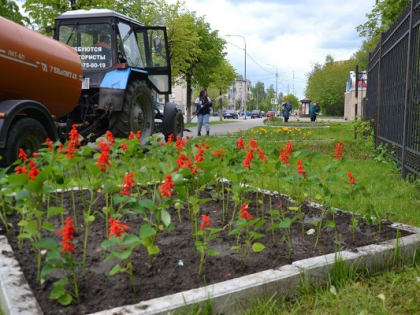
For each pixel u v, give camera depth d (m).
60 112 7.07
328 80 76.81
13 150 5.42
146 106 9.75
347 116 56.12
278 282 2.48
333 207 3.77
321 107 79.50
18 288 2.27
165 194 2.79
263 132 13.55
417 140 5.98
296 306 2.44
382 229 3.50
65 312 2.13
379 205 4.37
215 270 2.65
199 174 3.62
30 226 2.50
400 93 7.28
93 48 8.88
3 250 2.78
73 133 3.58
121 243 2.18
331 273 2.72
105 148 3.28
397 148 7.41
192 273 2.60
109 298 2.28
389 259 3.00
